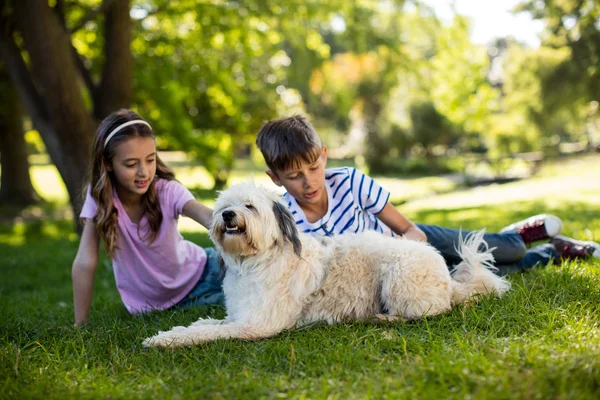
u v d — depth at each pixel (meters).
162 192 4.00
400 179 26.81
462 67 23.16
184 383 2.58
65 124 8.62
